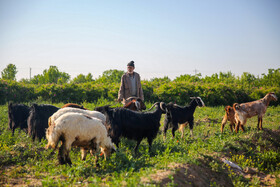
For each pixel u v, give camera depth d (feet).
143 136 26.30
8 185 17.62
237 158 27.73
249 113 36.24
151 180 17.29
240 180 23.77
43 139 27.27
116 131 24.93
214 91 65.00
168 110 28.94
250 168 26.48
